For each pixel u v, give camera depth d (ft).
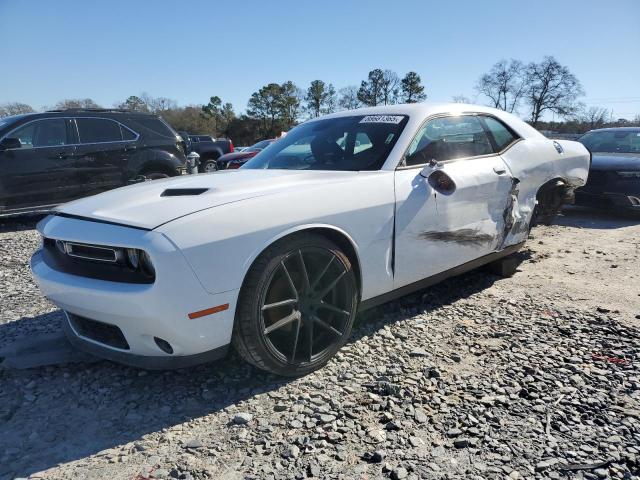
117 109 27.91
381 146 10.52
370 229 9.18
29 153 24.39
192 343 7.30
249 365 9.05
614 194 21.83
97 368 9.13
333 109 265.75
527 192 13.14
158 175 28.73
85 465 6.44
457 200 10.78
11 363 8.95
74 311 7.91
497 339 10.04
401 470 6.15
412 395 7.91
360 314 11.39
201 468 6.32
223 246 7.30
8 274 15.93
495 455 6.46
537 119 216.54
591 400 7.67
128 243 7.04
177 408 7.78
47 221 8.70
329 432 6.99
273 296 8.10
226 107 257.96
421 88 261.65
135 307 7.00
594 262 15.61
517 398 7.80
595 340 9.88
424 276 10.50
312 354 8.73
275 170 10.85
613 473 6.08
